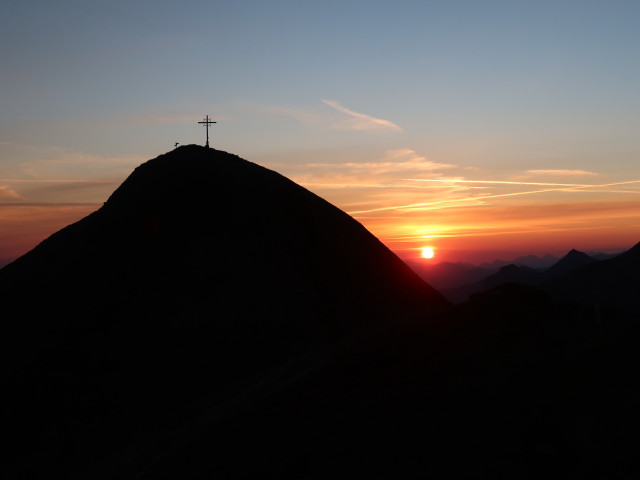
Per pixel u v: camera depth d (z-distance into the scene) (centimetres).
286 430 2089
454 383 2103
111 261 4909
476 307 2803
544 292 2956
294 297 4572
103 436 3438
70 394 3762
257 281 4681
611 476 1514
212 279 4688
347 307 4641
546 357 2147
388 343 2594
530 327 2578
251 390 2936
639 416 1675
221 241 5056
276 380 2877
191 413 3262
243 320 4312
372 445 1833
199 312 4388
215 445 2136
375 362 2458
